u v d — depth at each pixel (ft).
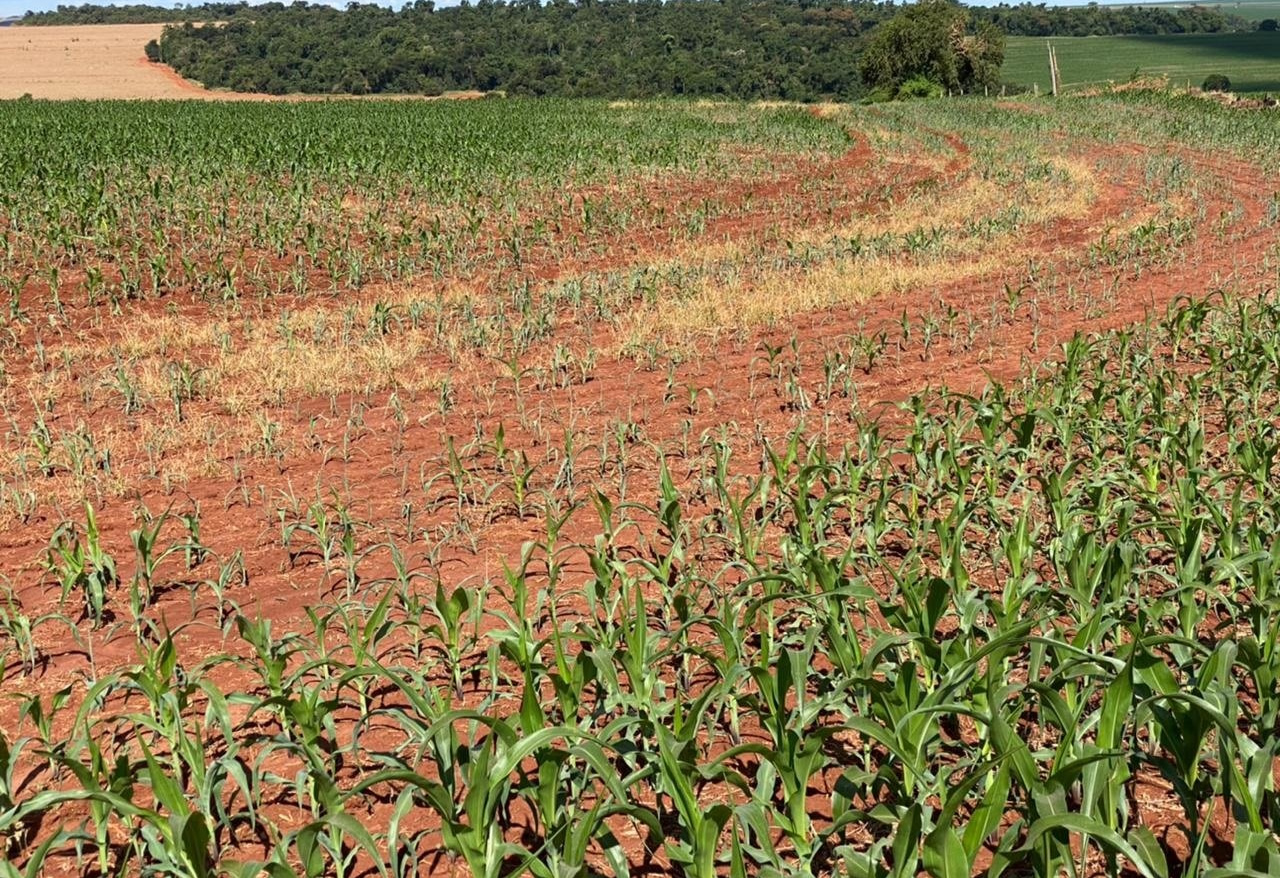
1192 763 12.37
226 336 45.29
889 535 25.35
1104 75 354.33
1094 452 27.20
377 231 66.74
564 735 11.87
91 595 22.59
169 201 73.41
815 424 34.40
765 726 13.84
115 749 17.53
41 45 472.03
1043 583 19.44
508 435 33.78
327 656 18.95
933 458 25.13
